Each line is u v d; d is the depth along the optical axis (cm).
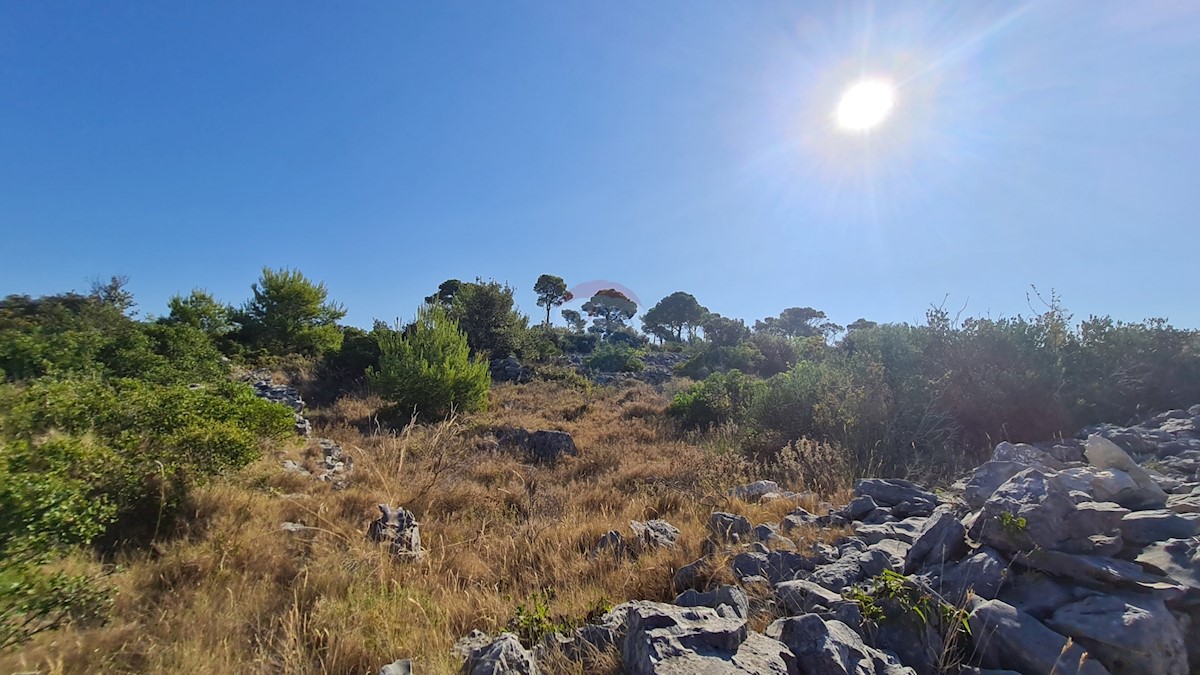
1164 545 289
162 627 322
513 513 634
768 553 388
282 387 1588
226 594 370
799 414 902
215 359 1691
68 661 281
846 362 970
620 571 407
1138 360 784
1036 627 255
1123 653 238
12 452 412
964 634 269
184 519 481
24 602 297
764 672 225
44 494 357
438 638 298
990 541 326
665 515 591
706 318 6694
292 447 841
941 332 904
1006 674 240
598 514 621
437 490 689
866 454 732
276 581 402
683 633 243
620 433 1198
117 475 478
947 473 651
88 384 751
